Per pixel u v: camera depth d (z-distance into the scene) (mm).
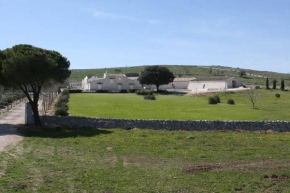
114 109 55000
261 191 14539
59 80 34281
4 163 17984
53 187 14297
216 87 113438
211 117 44719
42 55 30828
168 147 24031
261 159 20703
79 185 14703
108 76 122438
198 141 26500
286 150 23469
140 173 16969
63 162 18750
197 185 15164
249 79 170625
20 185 14320
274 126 32281
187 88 128125
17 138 25922
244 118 43812
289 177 16641
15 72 29844
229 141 26719
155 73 108938
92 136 27859
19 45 33688
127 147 23656
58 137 27047
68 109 53062
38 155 20281
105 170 17312
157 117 44000
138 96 90438
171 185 15078
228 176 16672
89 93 102938
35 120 33062
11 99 56312
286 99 75438
